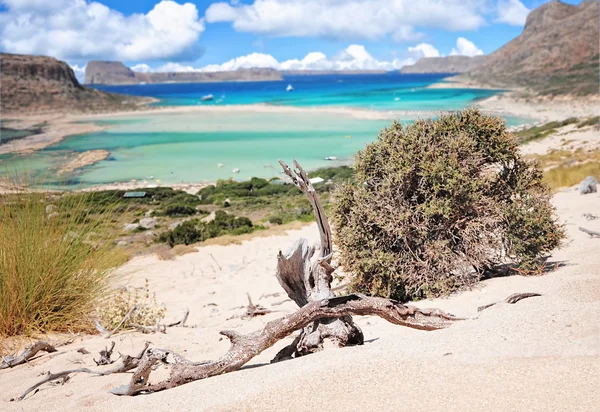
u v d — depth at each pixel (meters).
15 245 5.46
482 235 6.46
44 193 6.01
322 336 3.68
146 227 24.53
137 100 188.75
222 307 7.80
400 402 2.45
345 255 6.61
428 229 6.40
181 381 3.32
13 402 3.57
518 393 2.37
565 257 6.98
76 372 4.12
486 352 2.77
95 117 120.25
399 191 6.50
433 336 3.24
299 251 4.04
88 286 5.90
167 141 70.62
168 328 6.20
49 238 5.70
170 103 180.12
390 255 6.31
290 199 32.44
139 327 5.87
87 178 44.38
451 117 6.90
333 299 3.64
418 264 6.28
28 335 5.30
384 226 6.32
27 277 5.45
